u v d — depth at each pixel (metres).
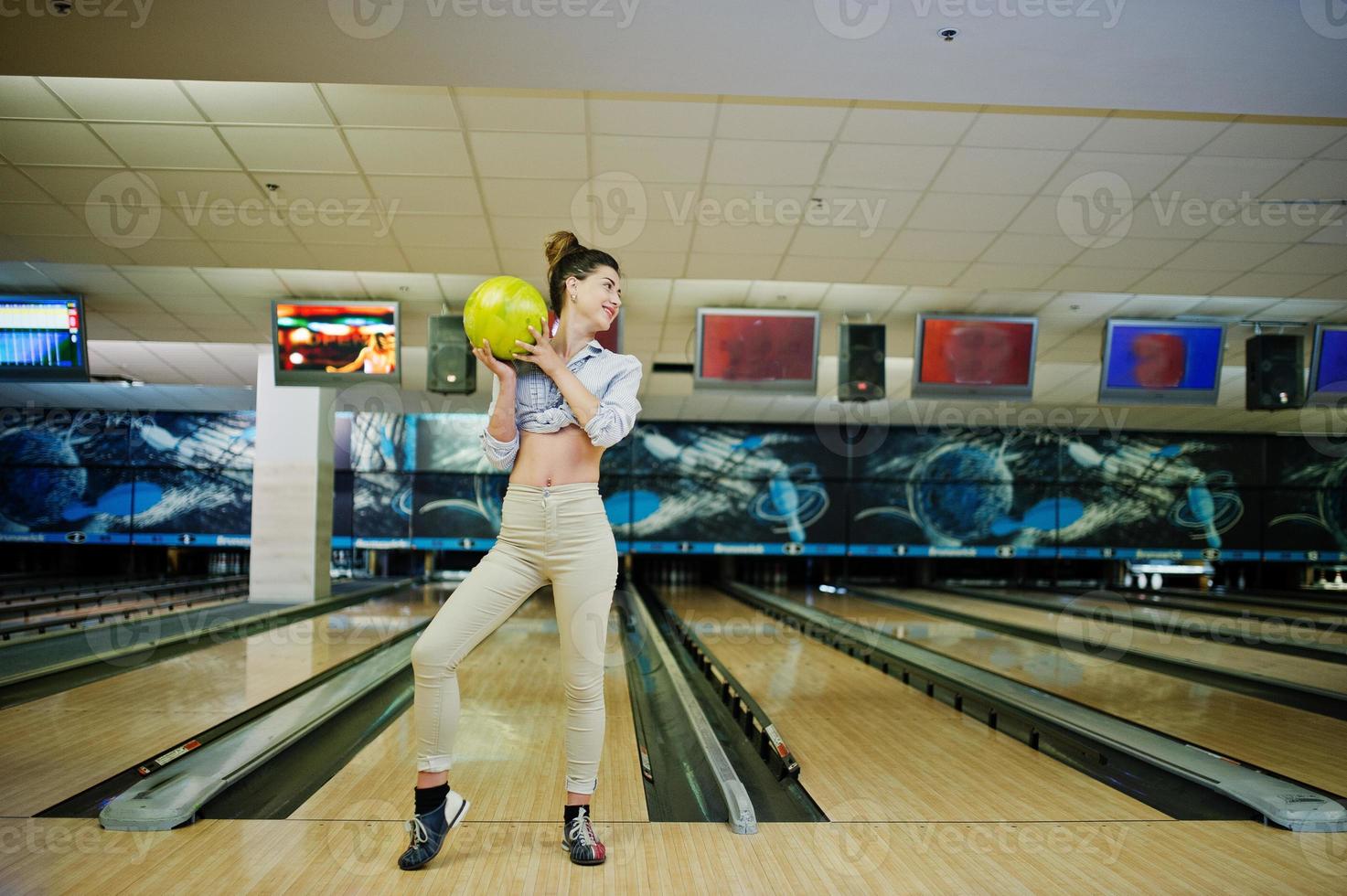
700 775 2.73
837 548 11.80
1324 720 3.80
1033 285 5.59
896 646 5.73
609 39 2.61
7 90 3.26
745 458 11.88
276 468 8.23
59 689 4.05
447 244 4.89
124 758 2.83
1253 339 6.42
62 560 12.19
